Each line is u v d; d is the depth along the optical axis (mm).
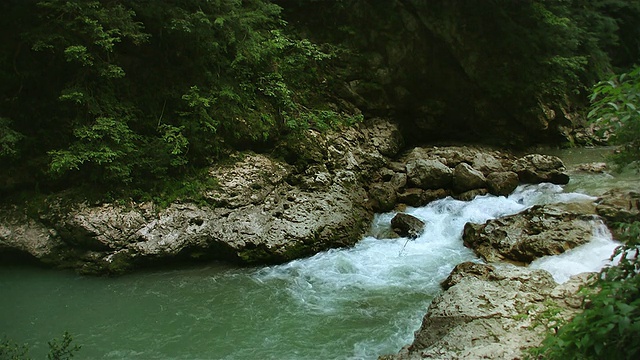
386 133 13539
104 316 6914
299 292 7609
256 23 11633
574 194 10266
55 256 8242
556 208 8828
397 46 14219
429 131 15031
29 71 8758
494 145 14922
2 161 8492
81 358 5957
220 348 6156
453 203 10609
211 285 7859
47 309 7098
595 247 7695
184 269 8422
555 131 15695
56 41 8500
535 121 15109
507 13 14906
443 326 5746
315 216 9438
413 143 14938
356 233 9648
